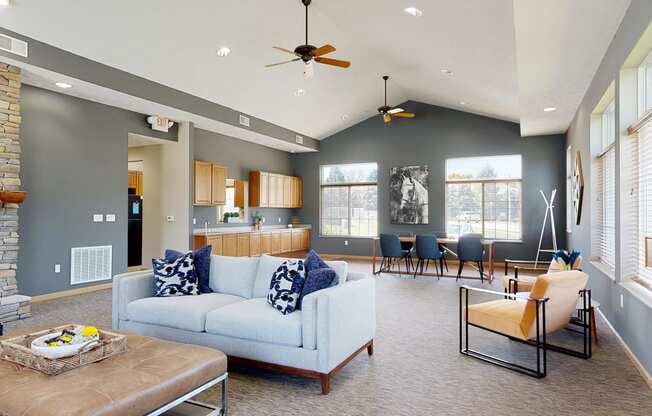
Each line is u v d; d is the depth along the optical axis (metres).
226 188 8.67
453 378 2.90
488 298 5.54
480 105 8.09
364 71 7.40
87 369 1.97
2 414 1.62
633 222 3.54
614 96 3.85
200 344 3.04
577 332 3.96
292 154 11.19
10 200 4.44
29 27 4.34
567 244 8.06
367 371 3.02
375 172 10.32
